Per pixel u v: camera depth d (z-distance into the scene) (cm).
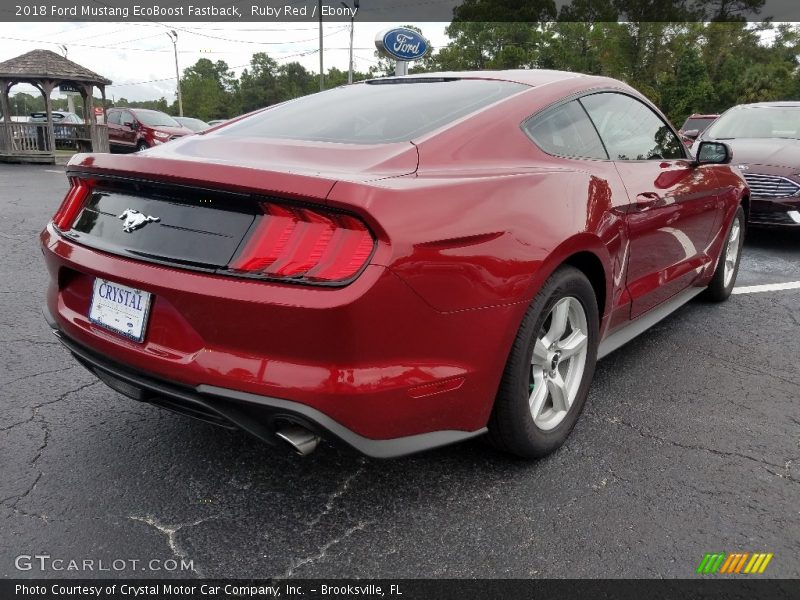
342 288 185
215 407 203
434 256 198
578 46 6756
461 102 277
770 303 500
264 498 240
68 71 1936
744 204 490
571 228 246
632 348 400
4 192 1114
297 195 188
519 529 224
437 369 207
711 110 5544
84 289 240
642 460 269
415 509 235
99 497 238
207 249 201
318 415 191
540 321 241
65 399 314
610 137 322
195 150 253
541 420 263
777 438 290
